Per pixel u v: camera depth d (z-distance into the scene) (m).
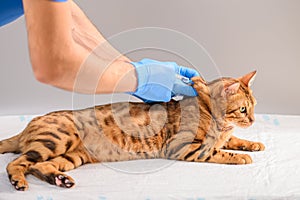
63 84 1.20
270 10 2.90
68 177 1.64
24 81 2.96
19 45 2.91
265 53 2.95
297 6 2.88
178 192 1.57
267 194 1.56
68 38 1.11
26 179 1.69
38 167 1.68
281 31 2.92
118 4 2.96
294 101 2.89
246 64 2.97
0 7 1.29
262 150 1.98
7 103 2.88
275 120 2.39
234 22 2.93
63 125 1.82
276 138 2.13
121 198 1.54
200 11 2.93
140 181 1.67
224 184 1.64
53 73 1.14
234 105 1.91
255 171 1.75
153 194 1.56
